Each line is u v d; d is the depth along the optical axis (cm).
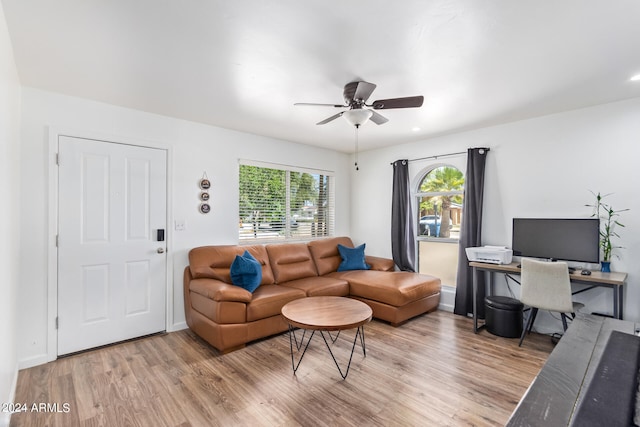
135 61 215
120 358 270
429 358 271
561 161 321
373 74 233
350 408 200
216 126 372
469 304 384
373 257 475
